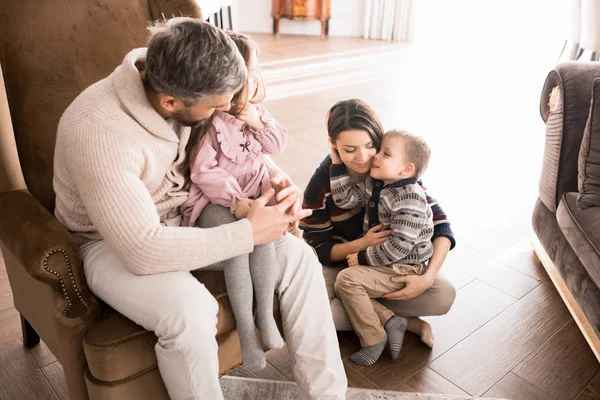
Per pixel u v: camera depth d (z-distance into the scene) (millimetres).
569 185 2141
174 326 1296
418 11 6379
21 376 1814
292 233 1711
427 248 1862
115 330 1340
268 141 1618
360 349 1915
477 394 1768
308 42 6324
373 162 1788
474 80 5172
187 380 1325
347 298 1857
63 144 1357
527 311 2148
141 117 1342
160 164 1418
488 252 2521
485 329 2049
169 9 1831
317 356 1526
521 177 3279
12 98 1662
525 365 1892
